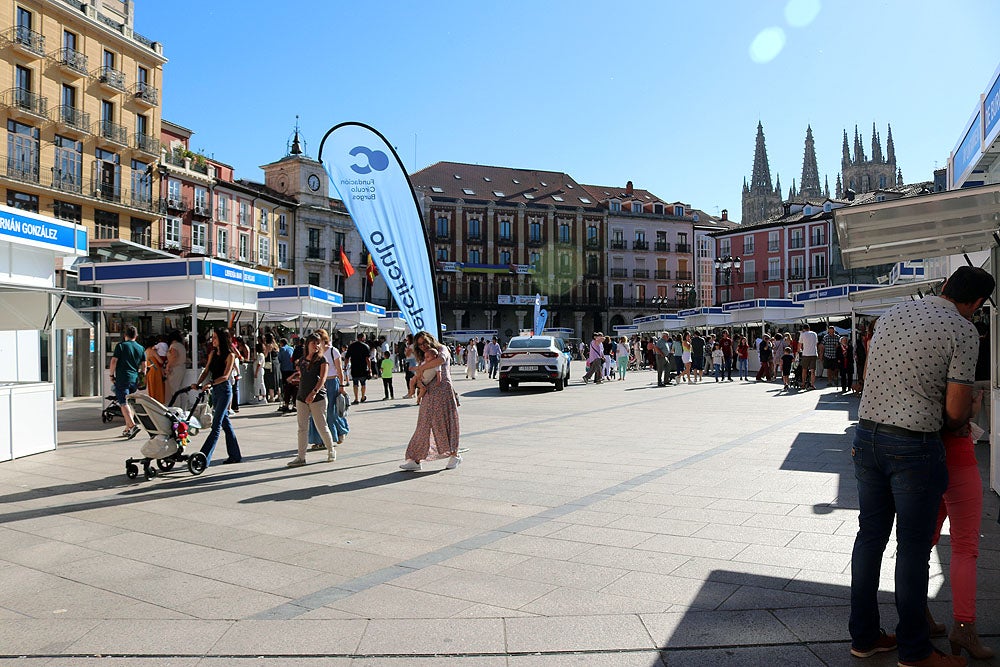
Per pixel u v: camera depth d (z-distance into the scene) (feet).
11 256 32.78
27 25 115.34
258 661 10.46
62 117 119.85
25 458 30.58
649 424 40.34
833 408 48.62
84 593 13.62
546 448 31.48
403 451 31.55
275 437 36.91
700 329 143.33
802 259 238.07
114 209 131.64
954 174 38.65
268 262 191.31
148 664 10.40
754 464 26.40
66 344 66.59
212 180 162.91
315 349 28.30
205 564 15.37
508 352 71.67
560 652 10.62
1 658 10.64
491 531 17.75
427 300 32.83
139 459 25.55
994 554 14.98
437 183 249.75
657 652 10.58
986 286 10.44
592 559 15.26
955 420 9.95
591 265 266.57
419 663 10.34
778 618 11.80
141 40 138.31
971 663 10.14
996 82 28.22
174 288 47.55
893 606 12.32
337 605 12.76
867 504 10.61
